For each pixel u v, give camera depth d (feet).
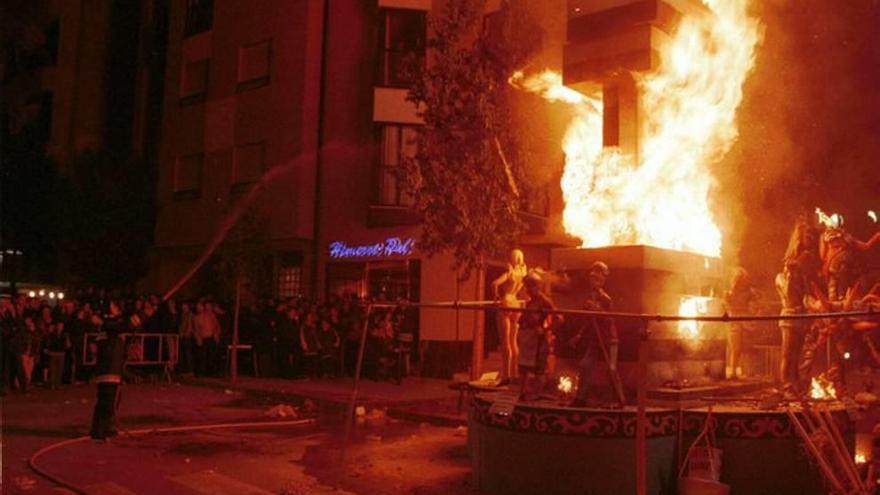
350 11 78.64
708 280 34.04
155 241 91.81
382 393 54.03
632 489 24.91
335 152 77.46
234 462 31.48
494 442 26.76
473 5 50.55
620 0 32.53
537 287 28.91
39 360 55.11
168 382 61.31
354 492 26.86
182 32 91.97
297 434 39.09
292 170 77.92
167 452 33.24
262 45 83.10
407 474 29.91
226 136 84.69
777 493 25.50
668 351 29.89
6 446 33.30
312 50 79.10
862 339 32.37
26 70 99.96
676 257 31.27
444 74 49.57
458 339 68.54
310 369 63.41
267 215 73.77
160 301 63.77
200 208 86.74
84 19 106.32
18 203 94.94
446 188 48.39
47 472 28.48
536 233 68.18
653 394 27.81
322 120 78.13
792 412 25.04
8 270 96.68
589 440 25.08
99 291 70.08
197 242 86.58
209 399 52.21
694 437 25.93
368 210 73.31
